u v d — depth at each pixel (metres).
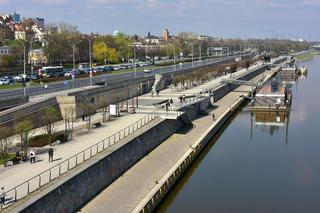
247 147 104.56
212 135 111.44
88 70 196.50
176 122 110.38
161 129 99.00
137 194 65.44
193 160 89.81
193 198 71.88
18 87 132.25
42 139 78.62
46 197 52.19
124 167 76.75
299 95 190.38
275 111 146.88
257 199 71.38
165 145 95.69
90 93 113.00
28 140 76.38
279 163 91.12
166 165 80.44
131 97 144.12
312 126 127.25
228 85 191.50
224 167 88.62
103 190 67.25
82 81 150.88
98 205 61.25
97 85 131.75
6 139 73.12
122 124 96.12
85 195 62.31
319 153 98.69
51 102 98.31
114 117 104.94
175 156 86.56
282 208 68.06
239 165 90.06
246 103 169.25
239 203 69.81
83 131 88.94
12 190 54.12
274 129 123.56
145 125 94.75
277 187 77.00
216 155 97.69
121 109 114.56
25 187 55.25
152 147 92.25
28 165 65.19
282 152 99.69
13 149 73.38
